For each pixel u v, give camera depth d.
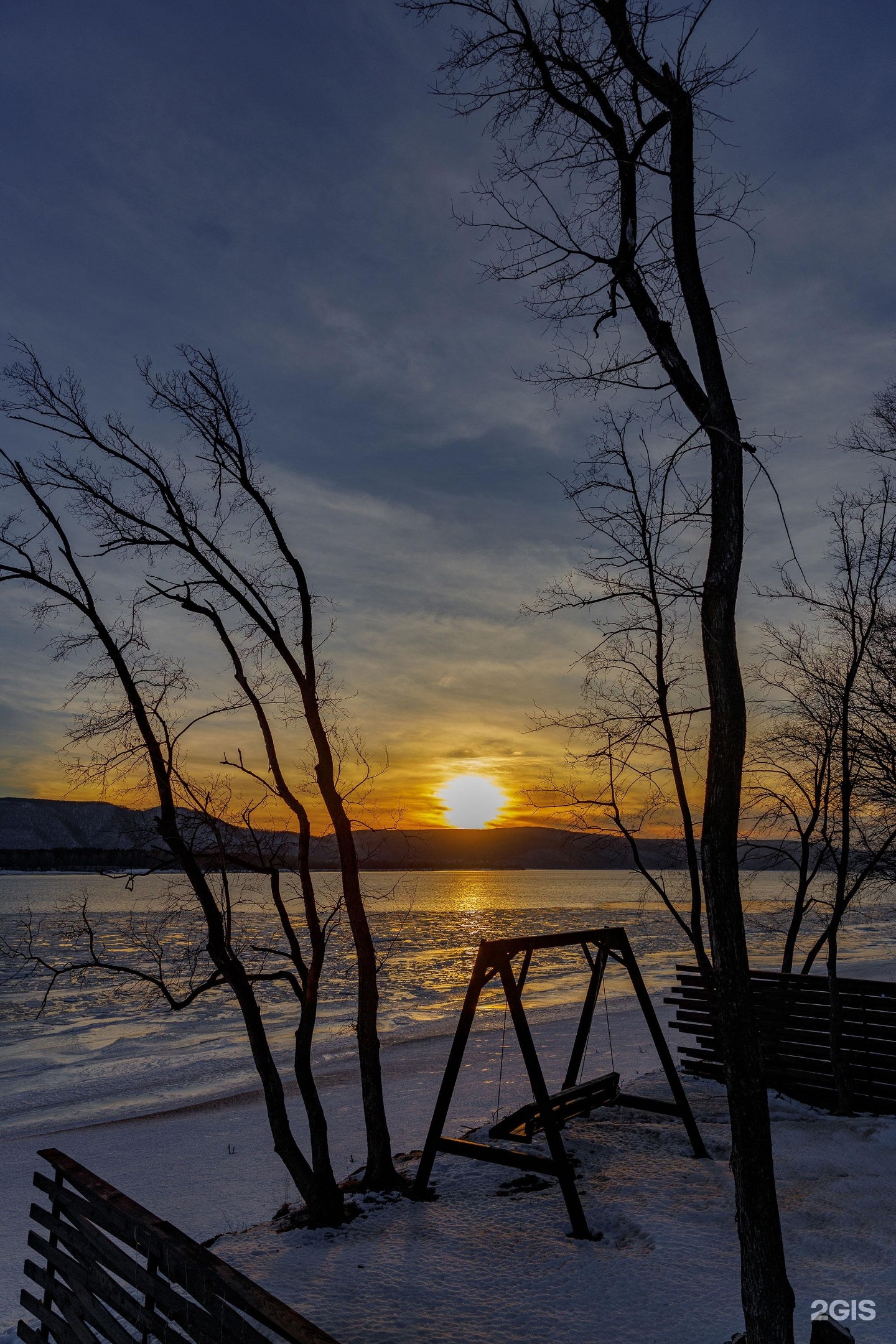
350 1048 19.64
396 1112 13.06
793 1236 5.70
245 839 7.69
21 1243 8.69
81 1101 15.81
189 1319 3.32
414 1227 6.36
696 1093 9.95
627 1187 6.83
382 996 28.75
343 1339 4.67
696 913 8.93
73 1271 4.36
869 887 10.55
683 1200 6.43
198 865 7.41
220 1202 9.52
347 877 7.65
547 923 69.62
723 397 4.20
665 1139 8.09
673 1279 5.18
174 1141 12.39
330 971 33.78
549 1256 5.68
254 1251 6.06
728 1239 5.68
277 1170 10.70
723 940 3.79
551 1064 16.33
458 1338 4.66
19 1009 26.03
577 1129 8.55
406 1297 5.18
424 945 50.41
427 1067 16.89
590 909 96.06
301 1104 14.34
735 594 4.05
